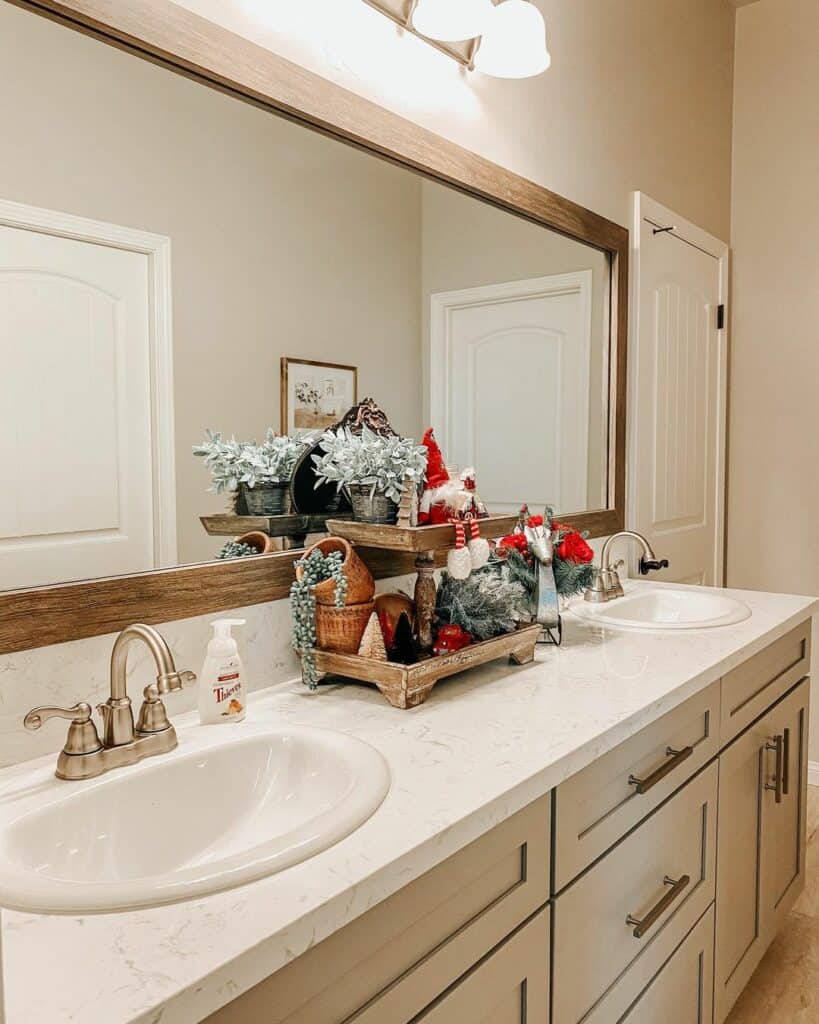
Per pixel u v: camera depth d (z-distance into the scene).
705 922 1.58
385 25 1.56
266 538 1.38
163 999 0.58
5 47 1.00
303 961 0.71
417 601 1.39
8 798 0.89
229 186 1.29
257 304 1.35
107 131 1.11
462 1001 0.90
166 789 0.98
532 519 1.69
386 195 1.59
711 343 3.04
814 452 3.05
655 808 1.35
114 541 1.14
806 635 2.11
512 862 0.99
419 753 1.05
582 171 2.22
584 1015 1.16
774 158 3.08
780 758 1.92
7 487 1.02
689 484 2.90
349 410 1.54
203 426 1.27
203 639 1.25
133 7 1.12
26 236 1.03
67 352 1.08
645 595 2.17
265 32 1.32
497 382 1.94
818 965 2.05
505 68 1.69
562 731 1.13
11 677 1.01
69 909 0.69
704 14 2.91
